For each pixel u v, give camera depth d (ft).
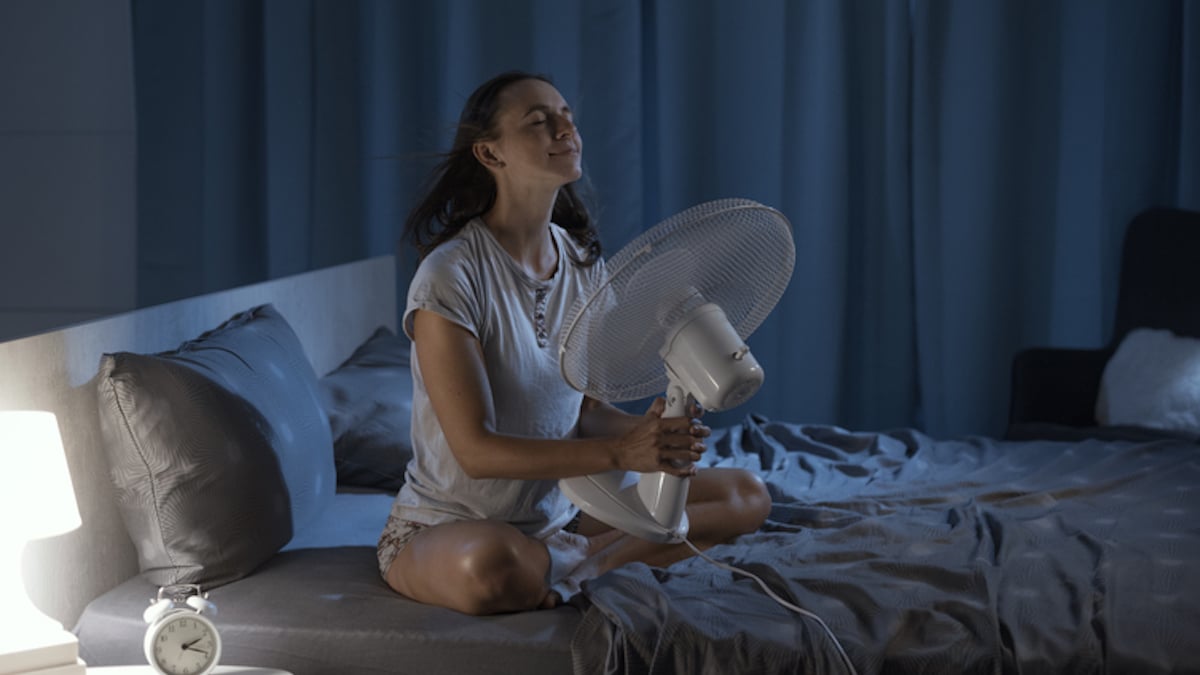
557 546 6.27
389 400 8.34
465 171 6.32
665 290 5.08
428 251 6.39
